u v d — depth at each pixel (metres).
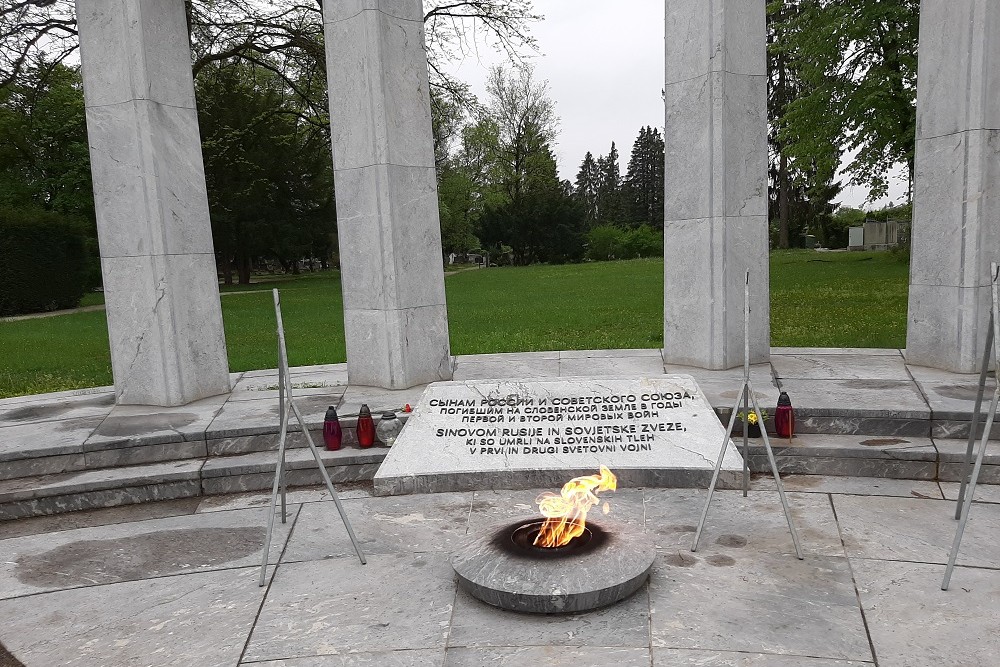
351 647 4.25
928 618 4.30
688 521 5.83
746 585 4.75
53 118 32.28
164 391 8.49
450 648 4.19
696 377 8.70
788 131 23.05
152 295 8.38
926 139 8.54
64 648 4.42
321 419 7.65
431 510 6.32
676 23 8.93
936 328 8.67
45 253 25.64
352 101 8.66
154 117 8.23
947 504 5.96
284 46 23.91
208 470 6.97
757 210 9.14
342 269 9.15
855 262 29.88
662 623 4.34
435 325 9.22
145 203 8.24
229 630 4.51
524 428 7.03
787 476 6.73
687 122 8.98
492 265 65.69
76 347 15.88
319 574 5.22
